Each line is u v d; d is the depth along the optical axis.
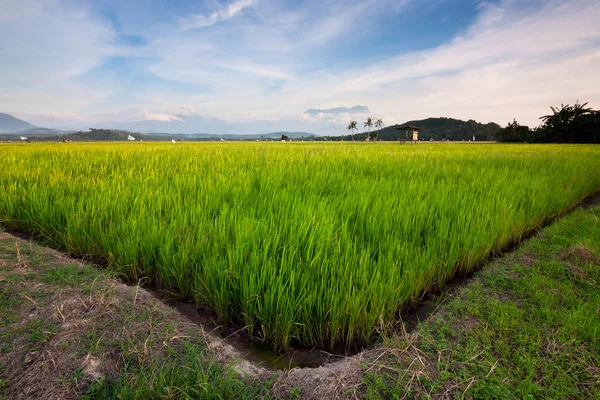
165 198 4.35
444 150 19.03
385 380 1.83
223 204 3.97
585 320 2.27
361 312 2.29
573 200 6.14
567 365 1.91
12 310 2.28
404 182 5.88
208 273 2.57
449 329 2.25
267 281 2.45
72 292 2.55
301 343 2.34
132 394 1.67
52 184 5.29
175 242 3.13
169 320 2.35
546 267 3.21
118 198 4.32
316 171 7.14
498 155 13.62
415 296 2.79
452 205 4.34
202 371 1.83
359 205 4.10
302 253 2.84
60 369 1.81
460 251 3.29
